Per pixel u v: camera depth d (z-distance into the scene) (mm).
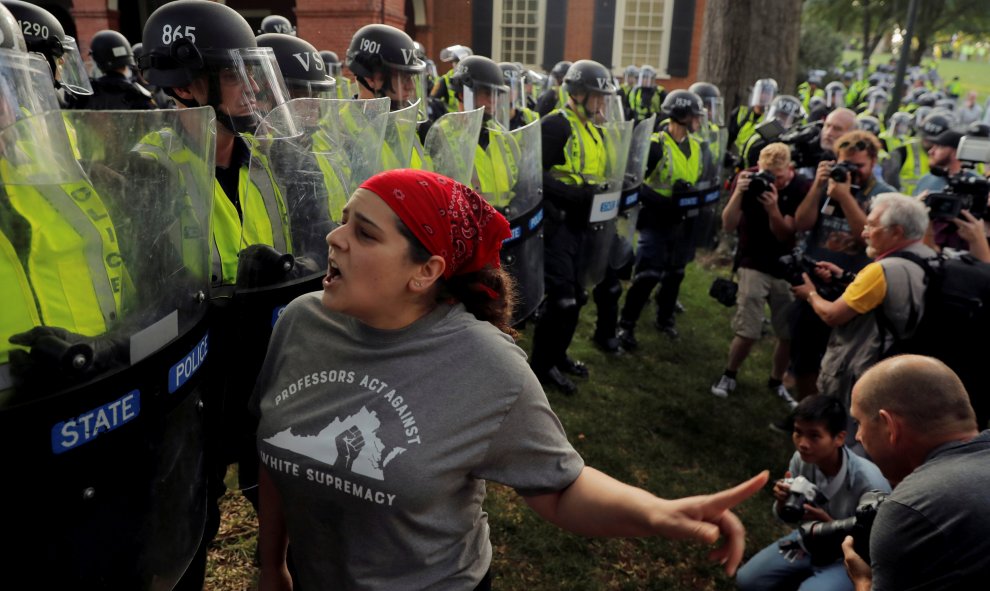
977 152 3199
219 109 1700
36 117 924
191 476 1262
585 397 3994
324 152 1620
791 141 4215
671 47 15961
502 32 16125
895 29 25312
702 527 924
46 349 908
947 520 1335
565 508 1087
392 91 2836
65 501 973
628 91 9633
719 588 2672
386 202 1008
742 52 8305
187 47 1641
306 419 1094
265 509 1286
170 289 1155
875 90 11203
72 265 970
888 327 2631
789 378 4398
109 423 1015
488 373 1051
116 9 12258
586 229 3541
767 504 3227
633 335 4773
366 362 1079
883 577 1453
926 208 2916
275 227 1554
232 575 2361
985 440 1476
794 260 3104
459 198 1069
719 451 3607
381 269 1016
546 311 3662
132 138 1040
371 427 1043
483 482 1160
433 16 16125
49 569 979
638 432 3699
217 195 1621
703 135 4570
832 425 2342
